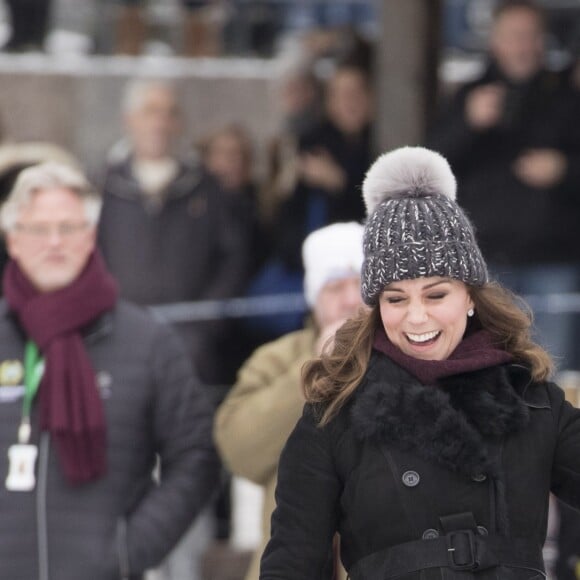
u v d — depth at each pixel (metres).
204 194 25.25
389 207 11.30
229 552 22.28
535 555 11.05
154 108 25.17
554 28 30.64
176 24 32.50
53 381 15.59
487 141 24.27
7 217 16.22
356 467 11.21
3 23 33.19
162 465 16.11
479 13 32.22
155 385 15.99
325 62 27.47
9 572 15.27
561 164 24.30
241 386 15.71
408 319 11.20
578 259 24.50
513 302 11.66
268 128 31.77
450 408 11.09
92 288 16.02
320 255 15.70
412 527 11.03
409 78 23.38
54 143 31.67
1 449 15.52
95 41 32.44
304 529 11.35
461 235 11.22
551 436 11.23
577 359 24.48
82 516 15.45
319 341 14.73
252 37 32.38
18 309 16.00
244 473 15.24
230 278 25.20
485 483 11.05
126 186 25.08
